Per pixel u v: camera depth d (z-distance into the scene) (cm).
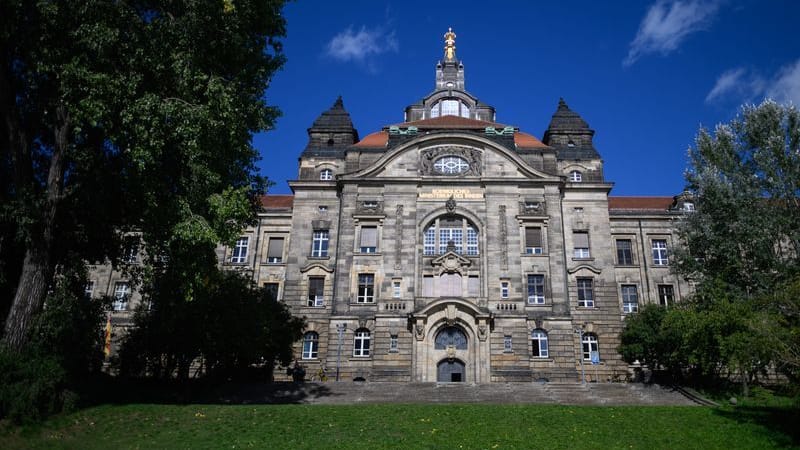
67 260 3472
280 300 5672
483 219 5756
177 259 3080
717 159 4625
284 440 2766
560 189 5941
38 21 2903
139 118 2867
